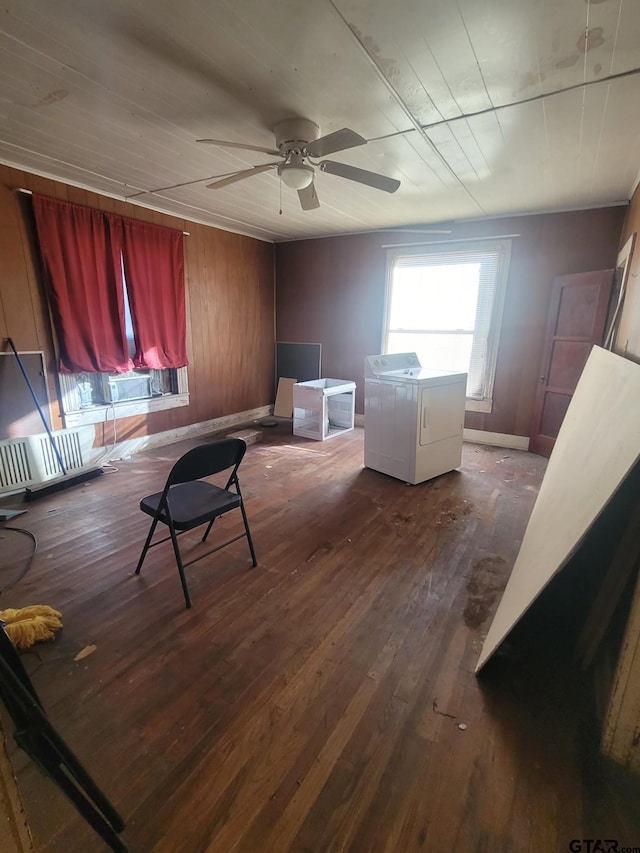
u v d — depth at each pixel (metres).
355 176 2.37
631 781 1.17
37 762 0.88
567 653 1.65
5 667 0.85
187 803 1.13
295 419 4.91
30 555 2.35
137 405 4.11
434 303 4.72
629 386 1.53
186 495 2.21
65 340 3.33
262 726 1.35
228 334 5.12
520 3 1.36
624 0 1.32
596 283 3.53
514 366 4.36
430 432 3.40
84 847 1.04
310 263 5.46
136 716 1.38
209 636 1.75
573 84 1.82
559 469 2.23
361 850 1.03
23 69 1.75
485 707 1.42
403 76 1.78
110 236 3.56
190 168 2.96
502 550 2.43
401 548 2.45
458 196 3.51
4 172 2.90
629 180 3.06
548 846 1.03
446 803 1.13
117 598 1.99
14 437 3.13
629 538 1.33
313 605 1.95
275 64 1.71
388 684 1.52
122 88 1.90
